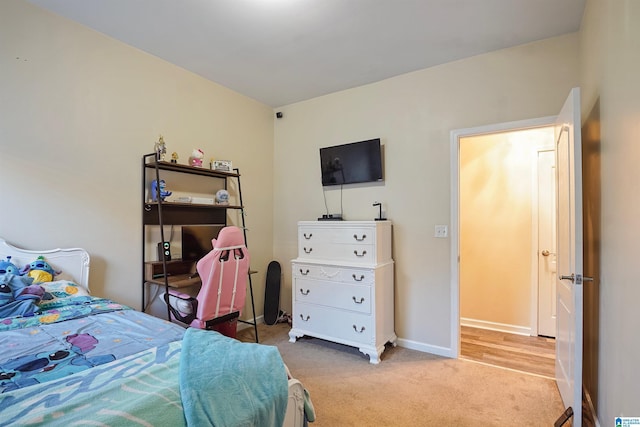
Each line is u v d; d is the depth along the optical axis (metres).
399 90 3.16
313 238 3.20
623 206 1.39
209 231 3.16
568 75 2.44
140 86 2.68
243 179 3.64
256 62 2.89
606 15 1.63
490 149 3.72
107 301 1.95
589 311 1.95
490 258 3.70
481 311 3.74
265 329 3.58
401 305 3.11
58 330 1.43
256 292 3.78
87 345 1.27
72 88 2.27
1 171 1.96
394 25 2.33
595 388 1.82
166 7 2.12
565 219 2.00
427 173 3.00
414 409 2.05
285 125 3.96
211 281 2.37
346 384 2.36
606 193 1.64
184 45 2.60
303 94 3.63
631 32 1.30
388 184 3.21
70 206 2.25
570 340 1.85
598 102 1.79
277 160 4.01
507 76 2.65
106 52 2.46
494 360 2.81
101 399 0.85
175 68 2.95
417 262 3.04
